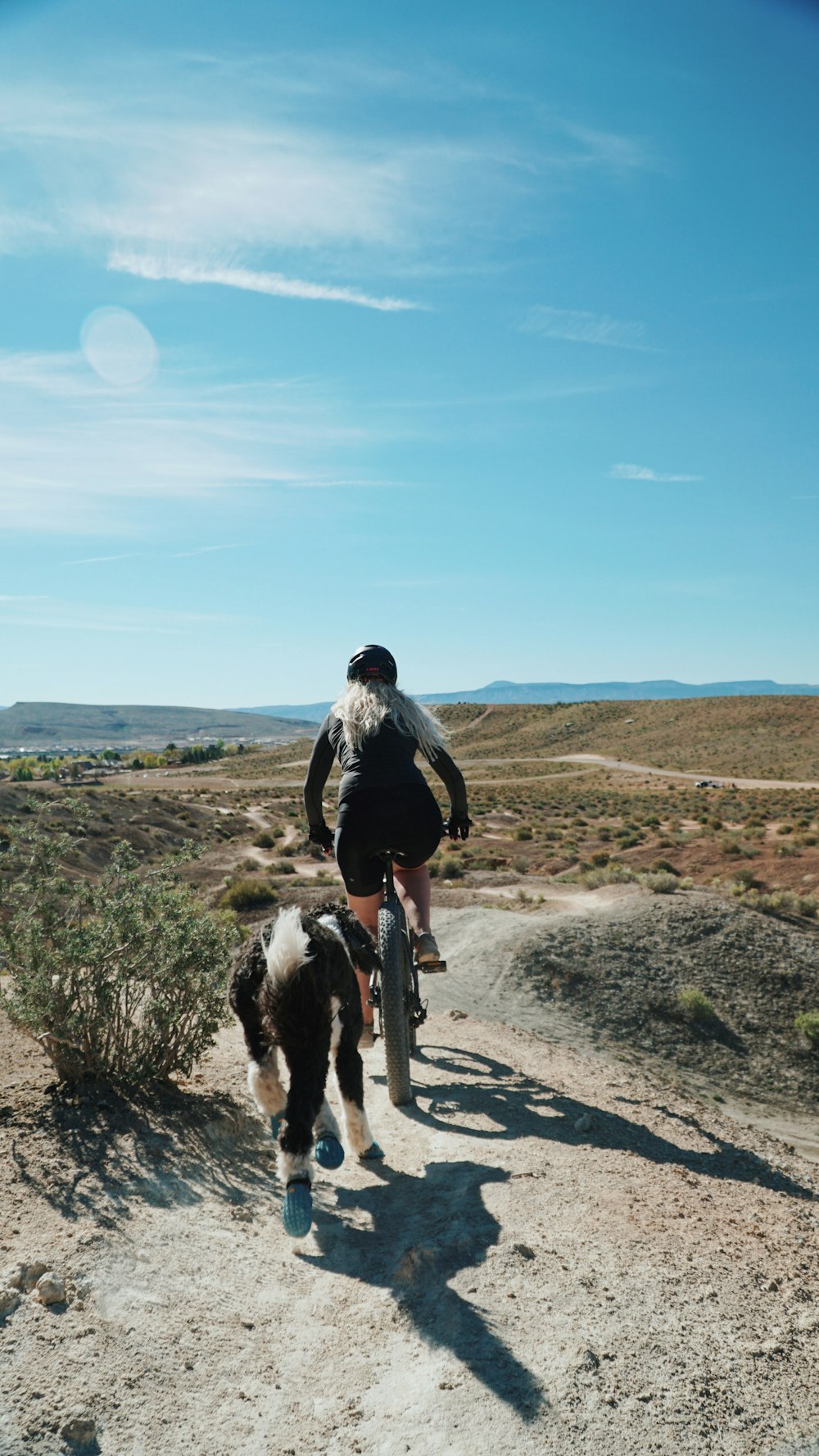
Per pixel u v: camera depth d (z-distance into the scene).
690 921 25.41
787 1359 3.21
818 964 23.77
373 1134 5.48
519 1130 5.68
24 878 5.89
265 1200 4.54
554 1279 3.64
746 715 174.75
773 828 57.81
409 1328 3.38
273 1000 3.87
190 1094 5.71
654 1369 3.09
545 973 21.95
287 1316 3.50
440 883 38.28
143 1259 3.74
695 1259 3.91
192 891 6.73
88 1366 3.04
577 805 87.94
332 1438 2.82
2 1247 3.69
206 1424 2.85
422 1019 6.14
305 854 58.50
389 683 5.82
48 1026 5.52
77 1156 4.64
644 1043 20.17
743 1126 7.85
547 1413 2.87
